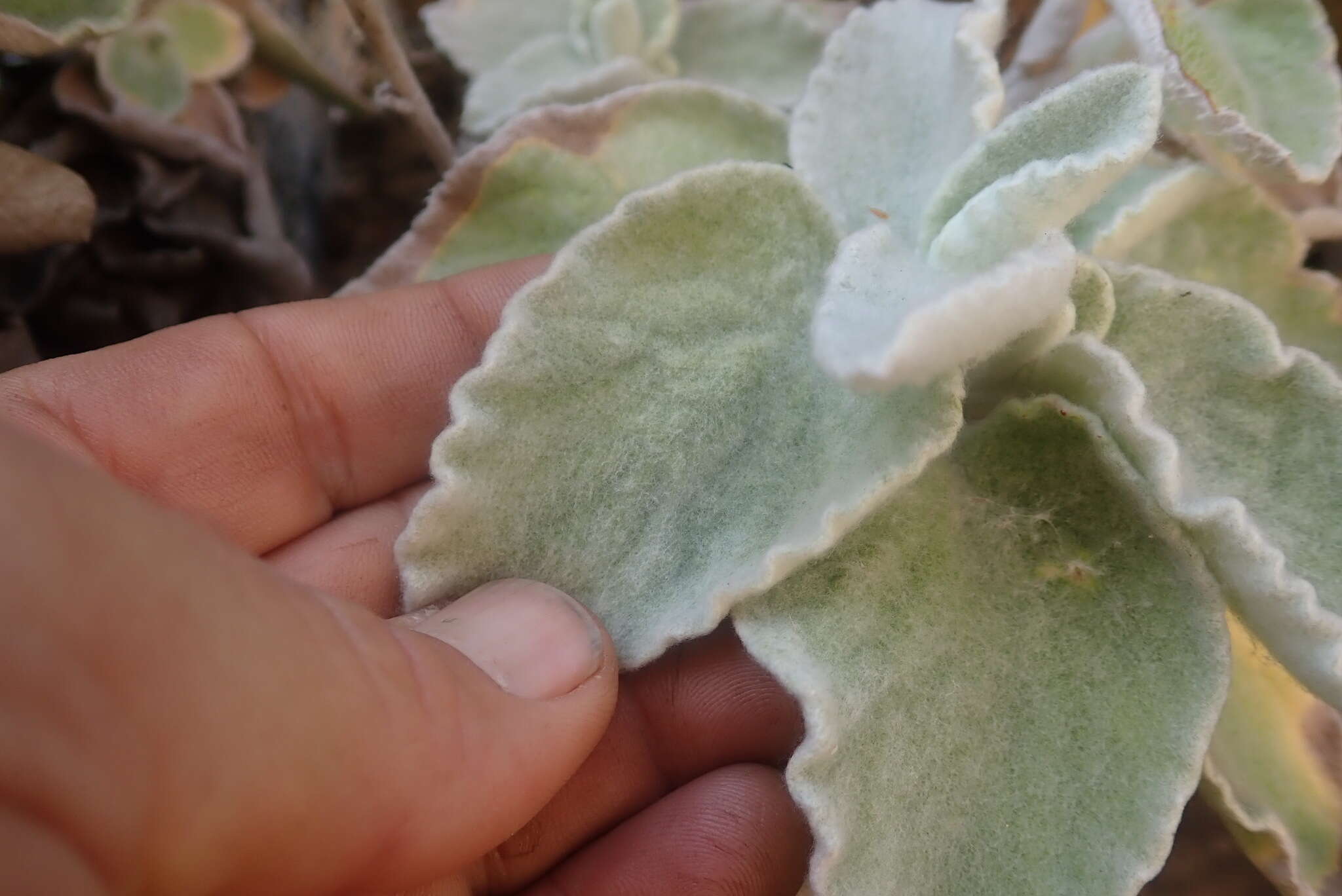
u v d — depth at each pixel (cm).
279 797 14
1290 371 17
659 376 17
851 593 16
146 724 13
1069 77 20
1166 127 18
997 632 17
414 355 21
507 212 21
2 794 12
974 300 14
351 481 21
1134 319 17
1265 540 15
